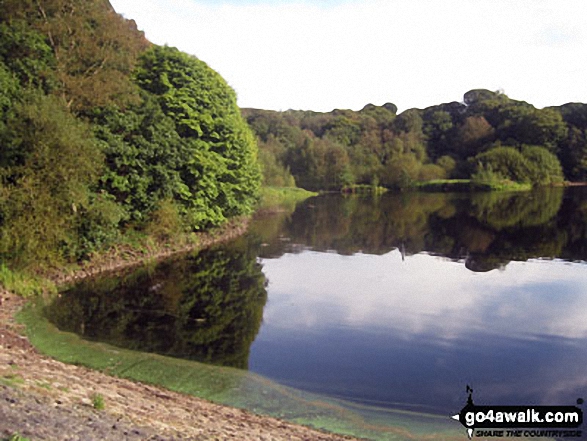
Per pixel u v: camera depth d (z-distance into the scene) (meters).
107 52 21.06
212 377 10.53
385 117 134.50
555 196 66.69
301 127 130.00
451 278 20.67
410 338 13.25
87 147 17.67
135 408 7.57
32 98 17.09
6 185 16.28
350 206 59.69
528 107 113.00
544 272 21.59
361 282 20.00
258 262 24.14
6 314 13.75
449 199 68.38
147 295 17.28
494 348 12.45
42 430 5.39
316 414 9.00
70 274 18.67
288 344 12.77
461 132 110.81
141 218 24.05
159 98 26.56
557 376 10.75
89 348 11.85
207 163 27.30
